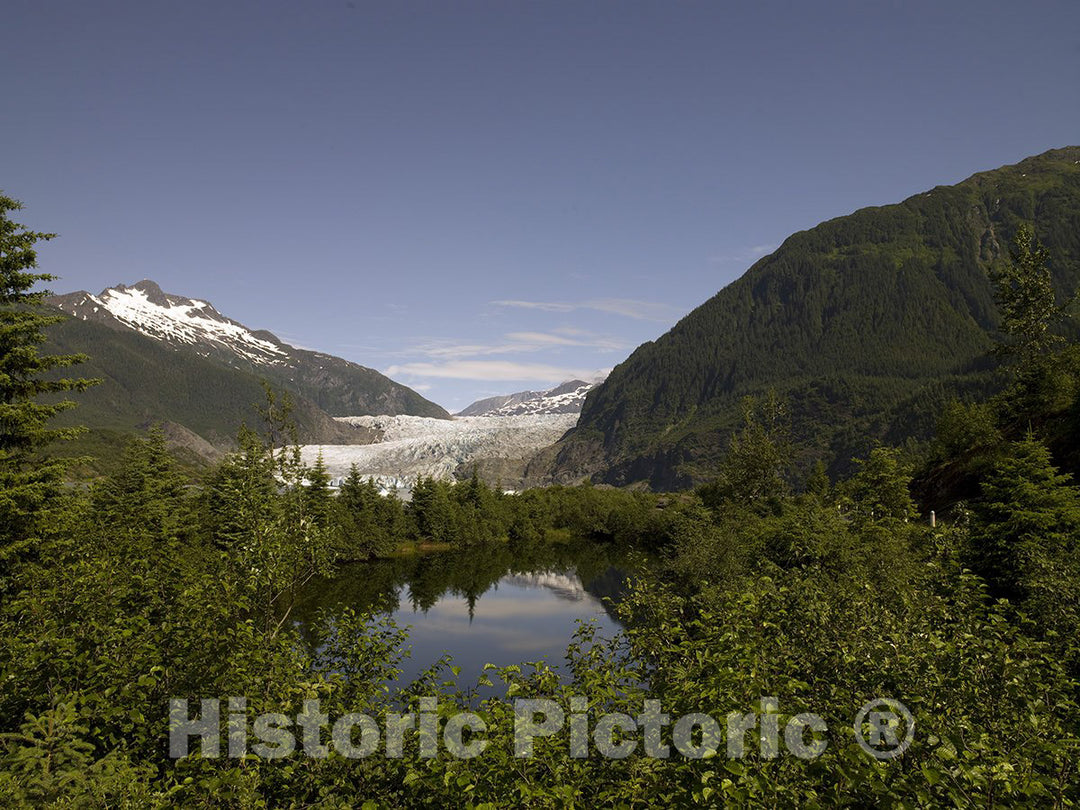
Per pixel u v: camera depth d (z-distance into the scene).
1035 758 5.40
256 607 11.73
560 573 72.19
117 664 8.42
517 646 38.78
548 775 6.07
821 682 7.73
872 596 9.72
